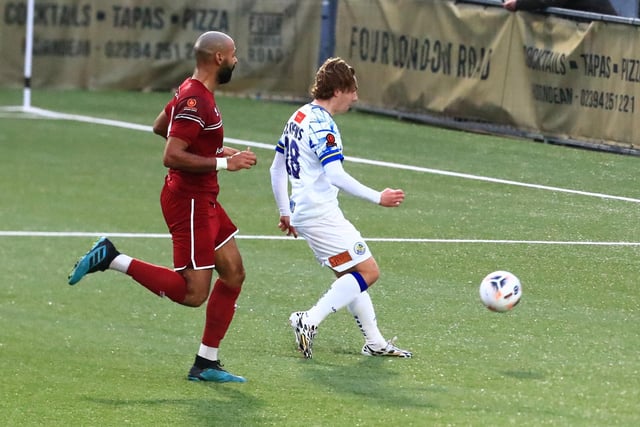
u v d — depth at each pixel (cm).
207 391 2412
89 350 2805
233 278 2478
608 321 2788
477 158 4688
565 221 3684
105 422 2219
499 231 3631
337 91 2555
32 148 5412
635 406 2214
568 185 4147
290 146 2597
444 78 5409
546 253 3369
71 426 2202
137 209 4341
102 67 6862
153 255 3722
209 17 6669
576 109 4744
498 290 2531
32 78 6856
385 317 2908
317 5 6375
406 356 2608
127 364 2669
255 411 2261
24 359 2733
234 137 5409
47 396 2408
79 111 6281
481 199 4038
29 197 4547
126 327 3022
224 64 2389
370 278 2594
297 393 2370
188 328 3006
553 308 2905
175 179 2405
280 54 6475
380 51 5756
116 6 6788
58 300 3300
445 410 2220
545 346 2627
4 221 4209
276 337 2822
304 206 2581
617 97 4547
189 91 2364
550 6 4847
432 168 4553
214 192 2430
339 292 2584
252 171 4775
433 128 5422
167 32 6788
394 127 5462
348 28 5928
